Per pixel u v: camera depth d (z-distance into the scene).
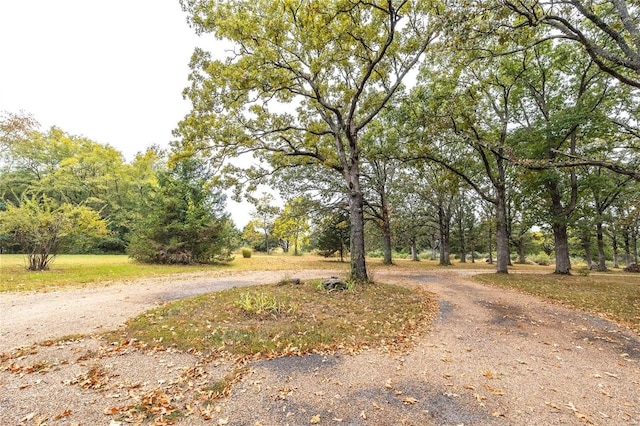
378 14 10.78
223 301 8.73
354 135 12.91
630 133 15.45
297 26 11.23
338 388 4.34
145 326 6.62
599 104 15.34
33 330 6.33
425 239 42.59
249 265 24.09
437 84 15.60
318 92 12.14
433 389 4.35
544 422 3.57
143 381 4.43
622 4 8.59
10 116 21.41
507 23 8.84
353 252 12.83
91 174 35.16
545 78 17.66
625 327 7.47
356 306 8.86
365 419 3.60
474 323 7.80
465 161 18.38
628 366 5.26
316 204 25.50
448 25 8.98
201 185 23.48
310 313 7.82
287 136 14.26
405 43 11.98
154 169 38.69
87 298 9.42
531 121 18.69
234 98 11.69
